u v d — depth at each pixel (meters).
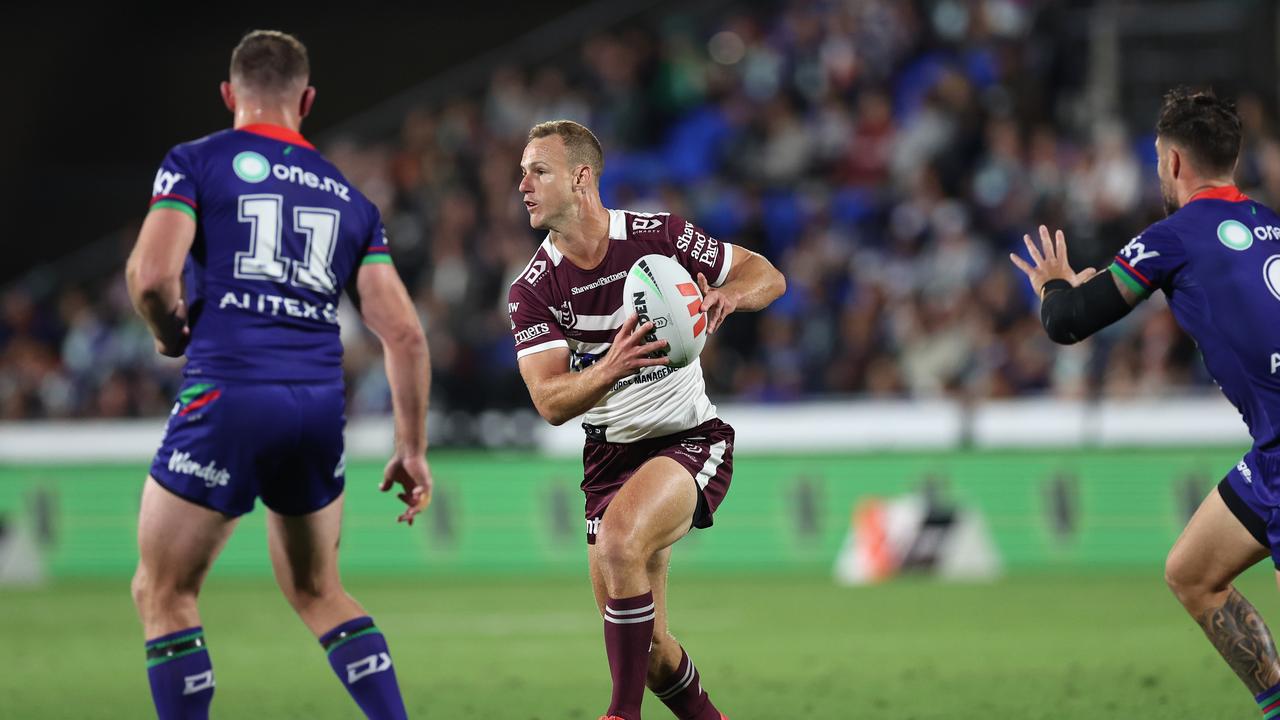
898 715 24.55
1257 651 19.06
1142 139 78.12
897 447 56.16
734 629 38.09
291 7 95.94
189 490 17.59
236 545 56.31
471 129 77.00
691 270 20.48
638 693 19.09
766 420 57.03
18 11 94.69
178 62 95.00
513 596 47.91
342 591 18.84
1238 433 54.81
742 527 55.28
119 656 34.38
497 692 27.89
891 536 52.34
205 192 17.84
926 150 72.12
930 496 54.53
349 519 56.06
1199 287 18.62
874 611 42.00
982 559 52.53
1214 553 18.94
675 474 19.78
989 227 67.19
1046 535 54.09
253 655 34.34
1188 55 81.50
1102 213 66.12
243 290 17.81
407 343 18.80
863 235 70.12
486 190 72.62
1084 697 26.20
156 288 17.25
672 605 44.09
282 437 17.77
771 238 71.12
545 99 79.00
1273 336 18.31
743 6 87.88
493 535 55.81
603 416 20.45
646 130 78.88
